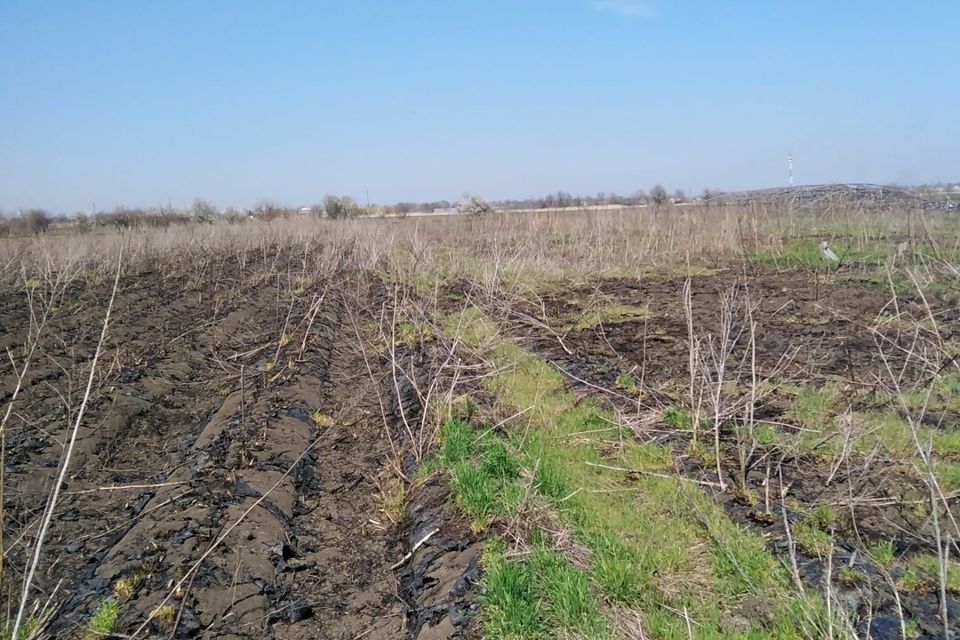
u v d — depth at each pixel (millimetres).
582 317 13789
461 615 4516
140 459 8422
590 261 21250
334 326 14625
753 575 4738
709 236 23500
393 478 7312
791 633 4137
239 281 20969
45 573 5719
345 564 6004
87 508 7023
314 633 5039
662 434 7258
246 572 5520
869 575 4734
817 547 5059
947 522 5438
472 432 7215
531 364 10195
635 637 4164
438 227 32562
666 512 5684
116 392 9781
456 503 6031
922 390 8086
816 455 6660
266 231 32250
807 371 9188
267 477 7129
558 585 4480
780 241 22250
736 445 6926
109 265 21094
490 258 20609
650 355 10734
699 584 4711
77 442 8312
